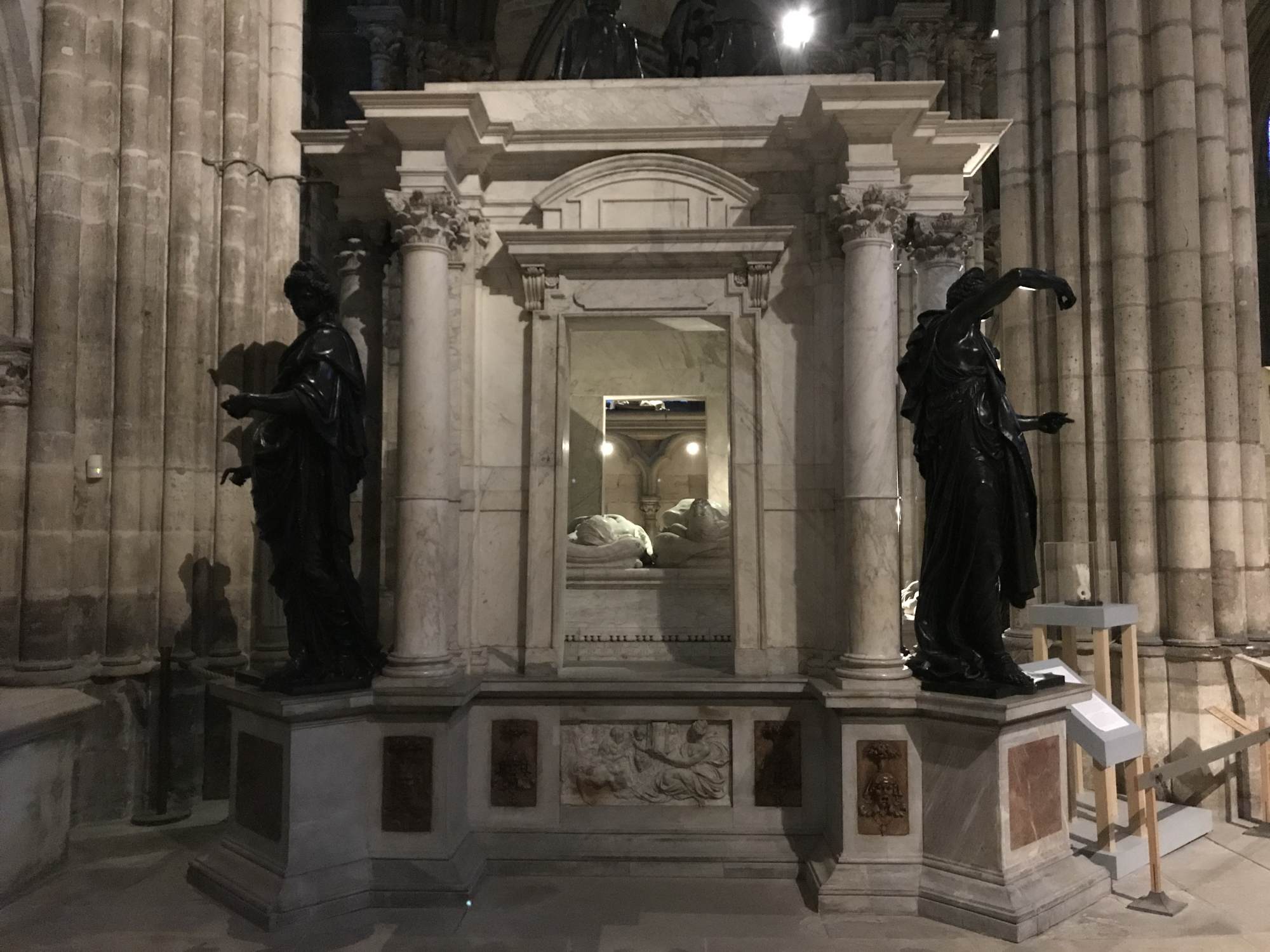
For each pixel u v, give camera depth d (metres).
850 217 4.94
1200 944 4.22
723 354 7.57
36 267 6.38
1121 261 7.07
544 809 5.15
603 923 4.44
